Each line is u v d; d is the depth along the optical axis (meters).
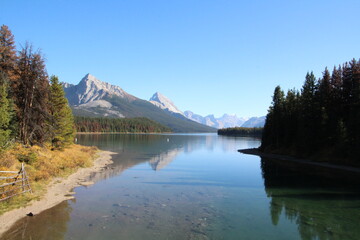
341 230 13.76
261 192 22.70
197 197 20.48
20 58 31.83
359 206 18.41
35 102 33.19
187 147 86.88
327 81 54.25
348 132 43.94
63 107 43.31
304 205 18.66
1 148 23.25
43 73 33.06
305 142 53.56
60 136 41.78
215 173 33.38
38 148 31.52
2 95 24.17
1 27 31.53
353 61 51.00
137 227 13.55
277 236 12.87
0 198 15.53
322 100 53.69
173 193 21.64
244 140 154.62
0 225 12.98
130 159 47.41
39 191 19.08
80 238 11.95
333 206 18.42
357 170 37.16
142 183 25.48
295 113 64.69
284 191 23.22
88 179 26.50
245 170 36.62
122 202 18.30
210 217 15.58
